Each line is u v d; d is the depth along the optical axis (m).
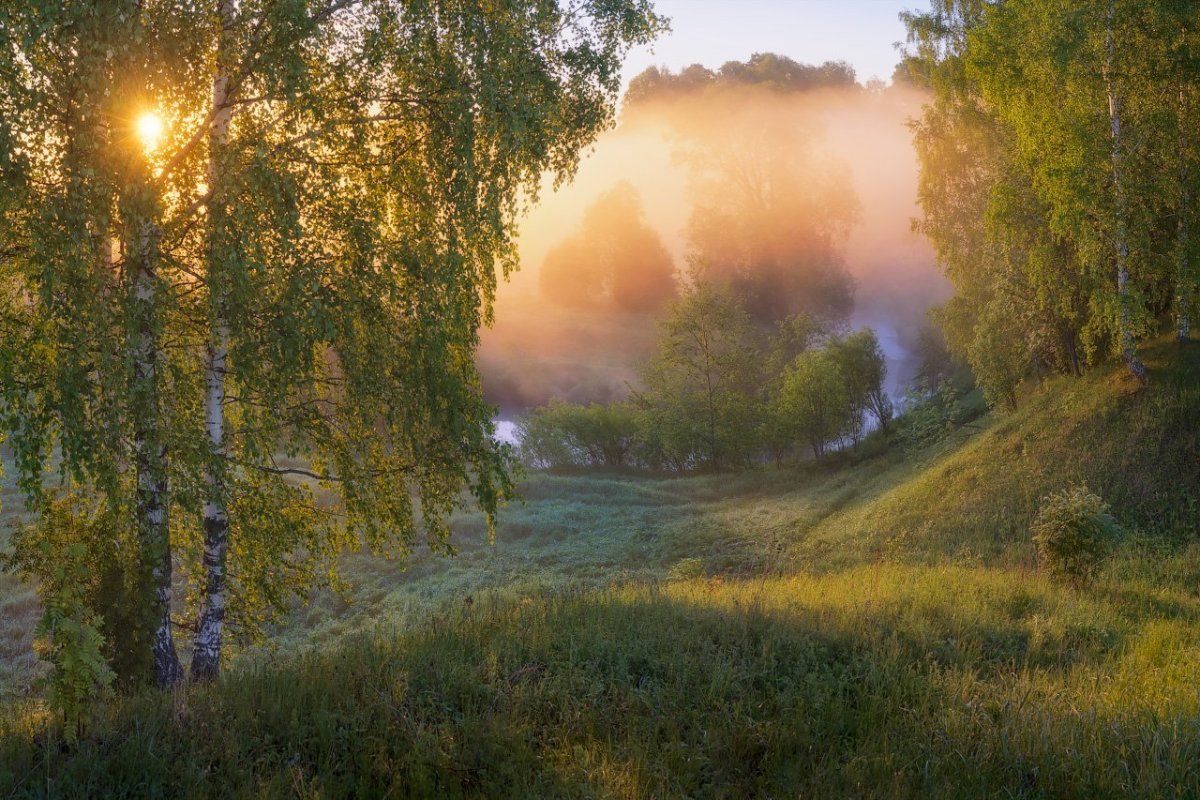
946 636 9.48
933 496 24.52
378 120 9.74
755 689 7.27
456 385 9.84
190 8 7.79
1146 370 22.55
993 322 27.91
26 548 8.11
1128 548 17.59
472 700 6.65
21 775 5.24
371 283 9.11
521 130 9.35
